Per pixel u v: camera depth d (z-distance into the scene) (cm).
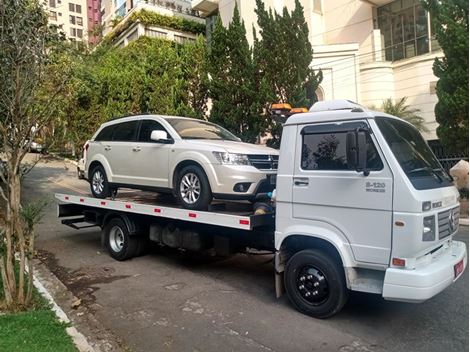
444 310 524
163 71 1919
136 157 778
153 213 698
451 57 1220
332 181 477
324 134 493
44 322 471
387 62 2106
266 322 498
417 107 2042
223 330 480
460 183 1428
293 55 1406
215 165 635
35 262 771
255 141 1461
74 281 669
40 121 543
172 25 3550
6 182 521
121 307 556
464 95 1192
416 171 458
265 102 1397
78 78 1353
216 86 1488
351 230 465
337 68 2128
